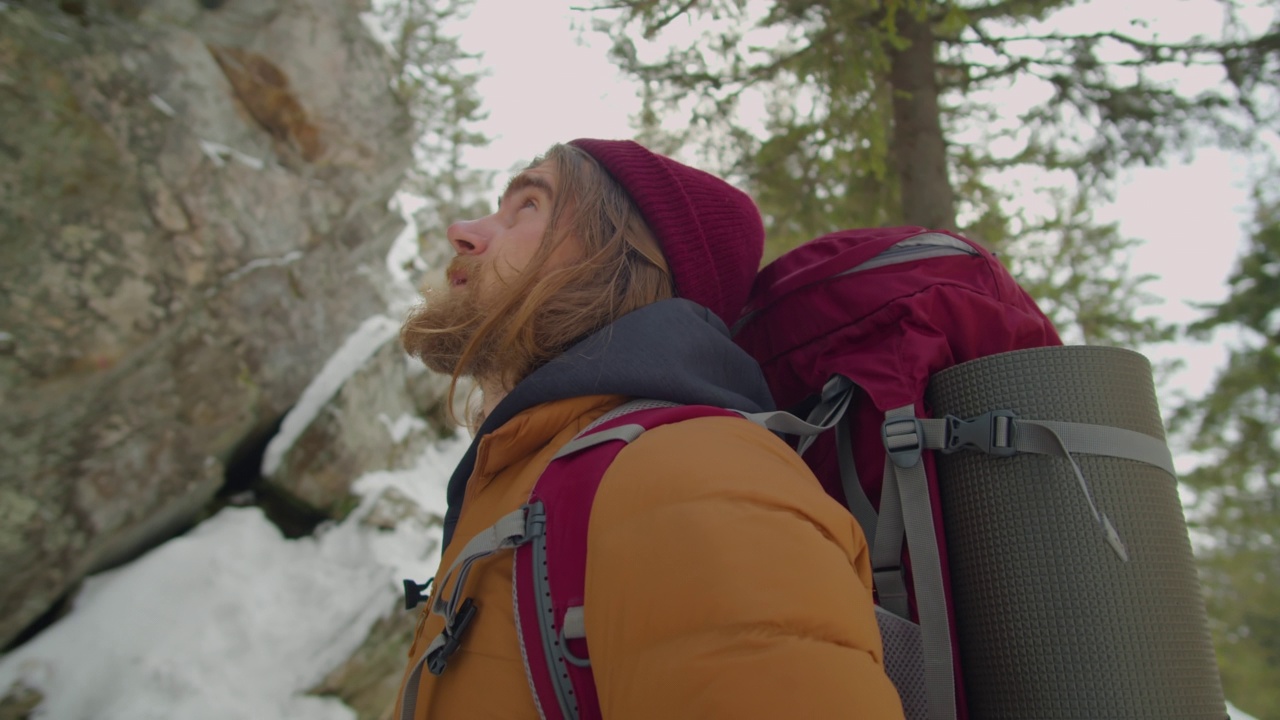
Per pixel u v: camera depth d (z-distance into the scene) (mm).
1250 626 9617
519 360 1003
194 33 3926
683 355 933
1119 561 895
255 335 4023
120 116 3379
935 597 935
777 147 4676
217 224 3793
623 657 614
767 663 561
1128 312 6184
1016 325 1115
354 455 4414
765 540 625
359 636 3615
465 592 806
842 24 4008
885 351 1098
